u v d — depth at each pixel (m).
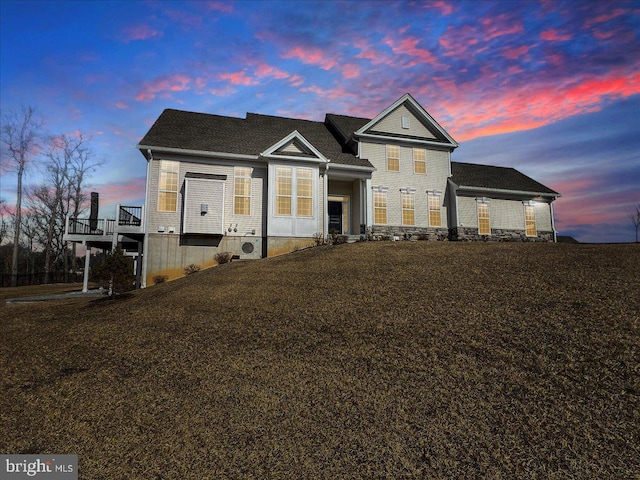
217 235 17.72
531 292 7.81
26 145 36.97
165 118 20.31
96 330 9.10
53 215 41.59
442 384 5.19
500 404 4.64
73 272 39.91
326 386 5.48
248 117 23.41
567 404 4.49
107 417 5.25
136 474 4.12
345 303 8.68
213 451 4.37
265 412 5.01
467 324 6.80
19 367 7.21
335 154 21.48
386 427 4.50
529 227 25.05
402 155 22.91
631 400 4.41
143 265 17.00
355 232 22.11
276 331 7.69
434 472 3.79
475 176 25.12
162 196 17.56
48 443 4.78
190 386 5.88
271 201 18.67
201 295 11.10
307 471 3.95
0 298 18.55
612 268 8.60
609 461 3.69
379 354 6.22
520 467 3.74
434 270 10.40
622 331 5.79
